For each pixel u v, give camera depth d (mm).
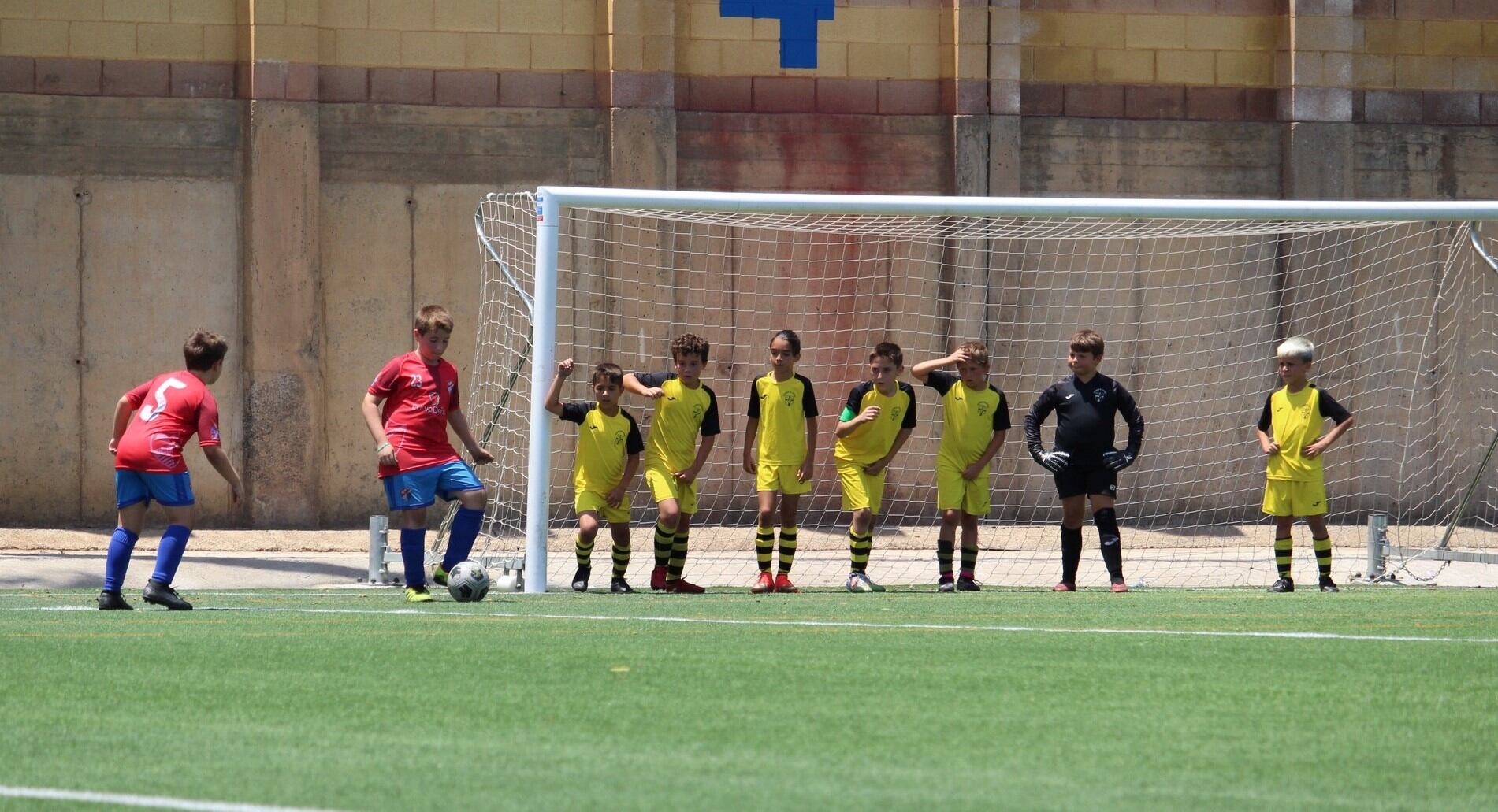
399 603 31266
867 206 39562
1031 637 24188
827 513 56531
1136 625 26484
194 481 53656
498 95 55719
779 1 57188
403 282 55188
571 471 54750
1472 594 35531
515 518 54094
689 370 37406
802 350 56906
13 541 48906
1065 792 13320
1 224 52812
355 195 54844
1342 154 59875
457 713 16969
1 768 14102
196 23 53906
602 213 55750
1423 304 60781
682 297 56344
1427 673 20312
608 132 55812
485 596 32750
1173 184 59531
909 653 22000
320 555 47469
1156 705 17688
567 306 55406
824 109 57531
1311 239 60094
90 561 43562
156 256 53688
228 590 38281
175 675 19547
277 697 17953
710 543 52094
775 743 15367
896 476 57000
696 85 56844
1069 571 38000
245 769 14070
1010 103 57750
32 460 53094
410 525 30953
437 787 13344
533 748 15039
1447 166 61000
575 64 56188
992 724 16453
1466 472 61062
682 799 12906
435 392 30781
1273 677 19875
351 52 54812
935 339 57625
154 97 53656
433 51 55344
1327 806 12969
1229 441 59719
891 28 57906
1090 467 37469
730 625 25875
